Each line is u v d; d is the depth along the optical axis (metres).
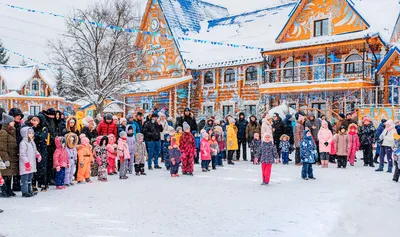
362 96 24.22
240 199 9.80
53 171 11.88
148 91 34.75
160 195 10.25
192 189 11.11
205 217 8.06
